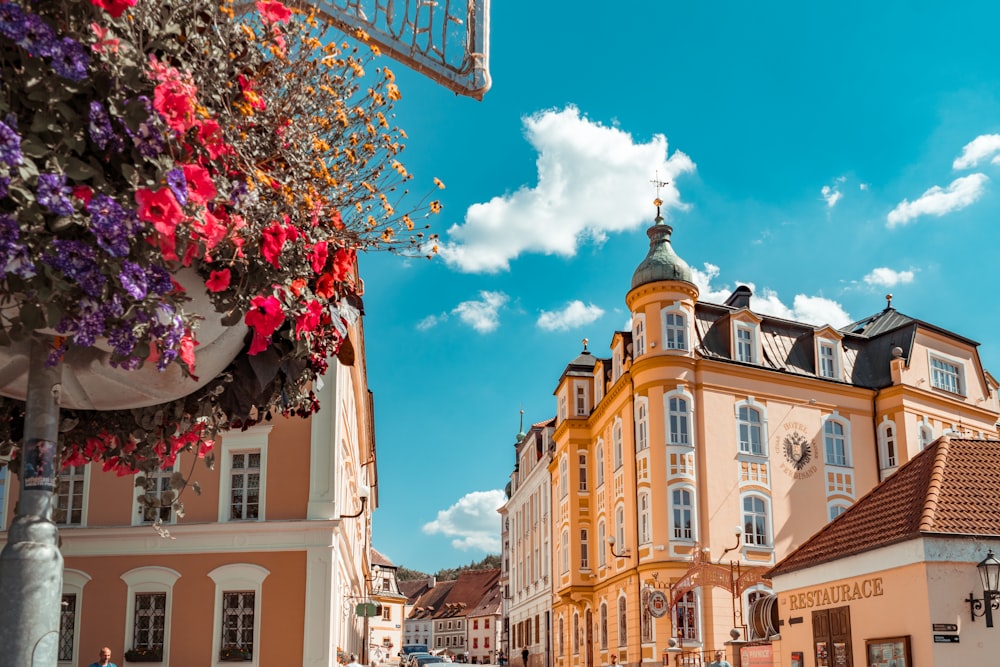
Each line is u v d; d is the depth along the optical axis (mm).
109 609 22625
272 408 5148
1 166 3000
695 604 34094
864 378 40875
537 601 56875
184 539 22875
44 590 3416
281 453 23562
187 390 4438
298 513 23172
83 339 3350
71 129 3312
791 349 39875
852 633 13852
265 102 4441
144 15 3637
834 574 14430
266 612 22406
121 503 23375
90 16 3383
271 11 4293
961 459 14562
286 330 4441
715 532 35281
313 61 4645
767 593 34969
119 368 4129
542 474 56219
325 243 4480
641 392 37062
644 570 35469
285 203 4363
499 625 118500
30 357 3746
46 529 3523
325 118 4684
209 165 3936
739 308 39469
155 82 3484
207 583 22656
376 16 4965
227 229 3887
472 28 5262
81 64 3246
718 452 36219
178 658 22234
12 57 3246
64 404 4285
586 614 44875
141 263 3469
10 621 3303
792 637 15703
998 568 12094
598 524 44000
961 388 42656
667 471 35562
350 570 34781
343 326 4914
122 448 5047
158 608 22656
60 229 3252
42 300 3193
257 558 22719
